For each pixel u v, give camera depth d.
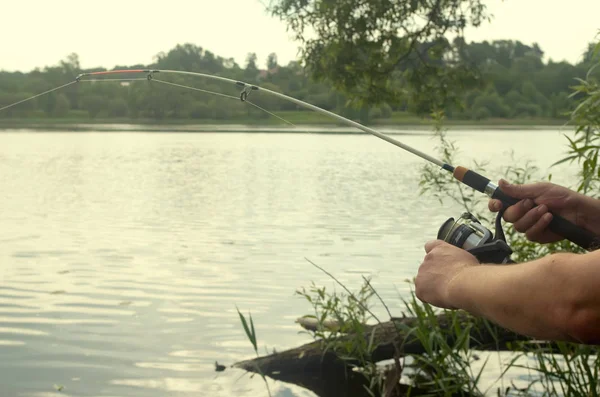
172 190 22.34
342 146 54.31
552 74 26.34
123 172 29.33
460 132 70.19
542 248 4.96
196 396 5.57
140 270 10.06
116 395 5.59
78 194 21.00
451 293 1.32
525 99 63.62
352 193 21.50
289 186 23.95
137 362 6.27
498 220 1.99
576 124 4.25
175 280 9.39
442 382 5.15
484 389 5.34
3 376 5.94
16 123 79.06
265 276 9.61
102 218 15.85
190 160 37.25
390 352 5.85
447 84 10.17
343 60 9.85
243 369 6.06
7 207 17.78
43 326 7.34
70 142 52.50
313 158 39.97
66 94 74.50
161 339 6.90
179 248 11.91
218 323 7.41
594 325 1.10
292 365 6.04
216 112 78.88
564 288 1.12
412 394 5.44
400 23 9.79
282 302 8.20
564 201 1.93
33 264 10.54
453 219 1.81
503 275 1.23
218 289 8.88
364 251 11.62
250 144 57.06
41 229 14.13
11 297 8.50
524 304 1.17
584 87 4.25
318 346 6.12
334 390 5.68
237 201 19.47
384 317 7.24
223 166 33.47
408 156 41.72
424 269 1.41
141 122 80.19
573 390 4.32
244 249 11.81
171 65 44.44
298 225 14.80
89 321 7.52
